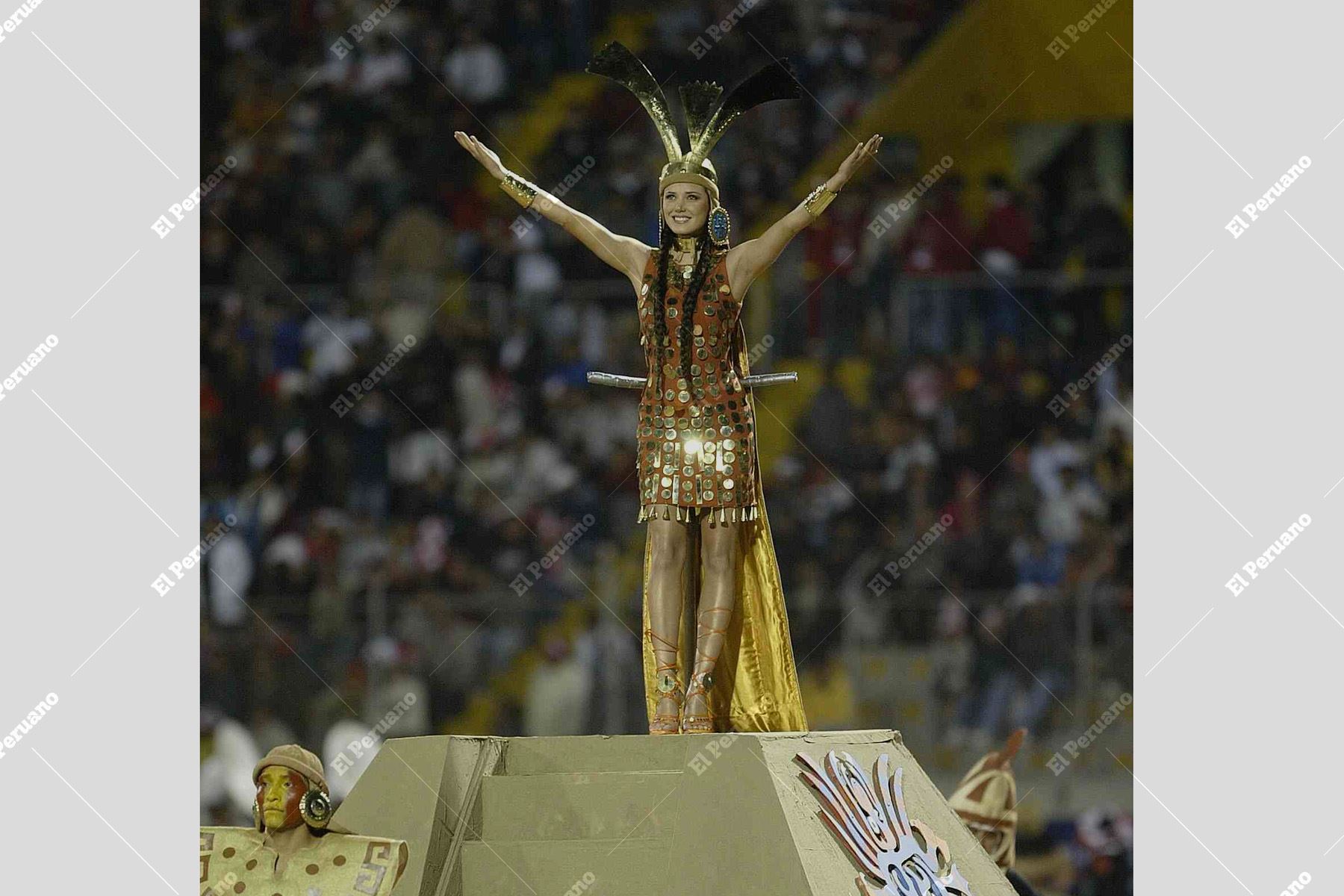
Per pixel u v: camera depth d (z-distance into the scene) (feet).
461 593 124.77
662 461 57.26
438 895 50.14
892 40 139.85
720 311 57.16
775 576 59.26
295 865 49.32
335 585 126.41
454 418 131.44
